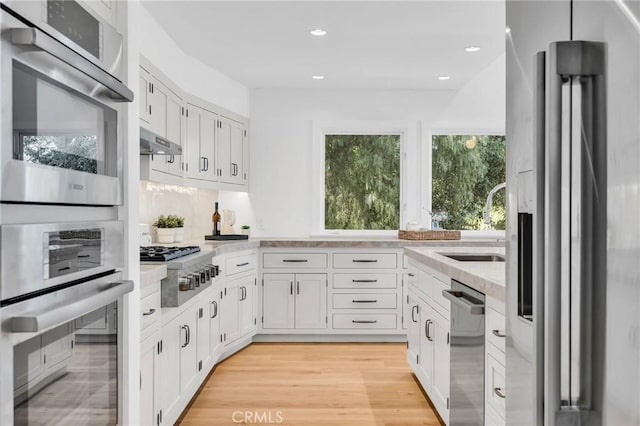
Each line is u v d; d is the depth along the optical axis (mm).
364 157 5430
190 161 4121
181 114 3932
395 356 4316
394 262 4734
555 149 859
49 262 1169
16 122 1042
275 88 5305
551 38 958
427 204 5324
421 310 3334
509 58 1144
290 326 4750
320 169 5352
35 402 1147
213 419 2992
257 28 3590
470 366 2281
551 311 864
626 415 749
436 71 4660
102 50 1465
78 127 1318
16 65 1041
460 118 5309
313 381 3676
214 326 3684
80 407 1379
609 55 790
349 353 4410
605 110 798
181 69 4004
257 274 4734
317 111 5316
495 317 1962
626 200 744
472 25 3533
